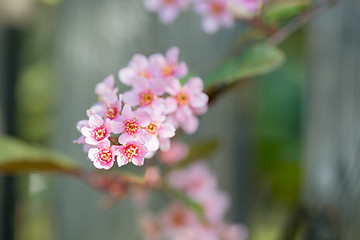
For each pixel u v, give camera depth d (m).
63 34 0.57
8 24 0.55
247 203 0.58
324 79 0.47
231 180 0.56
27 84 0.85
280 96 0.84
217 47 0.54
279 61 0.38
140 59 0.36
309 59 0.49
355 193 0.46
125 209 0.55
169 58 0.35
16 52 0.56
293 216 0.49
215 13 0.45
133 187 0.43
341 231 0.46
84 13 0.56
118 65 0.55
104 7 0.55
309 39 0.49
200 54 0.54
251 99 0.58
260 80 0.73
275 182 0.82
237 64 0.39
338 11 0.47
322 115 0.47
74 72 0.56
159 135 0.32
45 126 0.86
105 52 0.55
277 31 0.44
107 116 0.32
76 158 0.55
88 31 0.56
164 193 0.49
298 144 0.83
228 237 0.52
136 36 0.55
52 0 0.70
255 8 0.43
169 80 0.34
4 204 0.57
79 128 0.32
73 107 0.56
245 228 0.55
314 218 0.47
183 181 0.50
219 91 0.38
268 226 0.83
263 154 0.83
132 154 0.31
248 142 0.57
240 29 0.54
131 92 0.33
